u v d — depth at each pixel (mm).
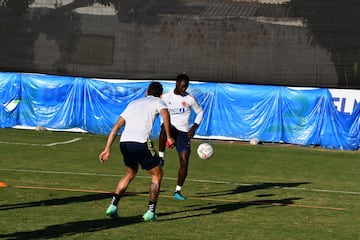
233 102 46812
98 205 21703
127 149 18781
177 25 48250
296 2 46812
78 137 45719
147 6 48562
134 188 25656
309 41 46719
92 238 16781
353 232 19062
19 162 32125
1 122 49000
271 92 46375
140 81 48344
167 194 24750
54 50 49531
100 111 48219
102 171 30188
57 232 17375
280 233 18500
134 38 48750
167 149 40938
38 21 49656
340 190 27641
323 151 43844
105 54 49062
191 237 17438
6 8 50250
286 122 46094
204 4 48031
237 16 47594
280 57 47125
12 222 18422
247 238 17641
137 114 18984
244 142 46688
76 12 49281
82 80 48562
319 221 20594
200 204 22812
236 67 47625
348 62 46094
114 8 48906
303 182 29672
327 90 45719
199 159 36750
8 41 49938
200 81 48125
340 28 46188
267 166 35062
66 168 30750
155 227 18516
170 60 48438
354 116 45188
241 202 23594
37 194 23328
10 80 49125
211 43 47906
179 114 24422
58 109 48625
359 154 43000
